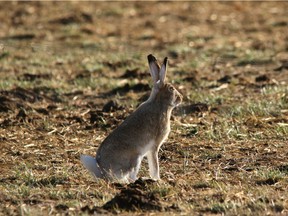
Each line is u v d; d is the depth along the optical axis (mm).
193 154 36000
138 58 65188
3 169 34344
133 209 27453
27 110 45656
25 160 35875
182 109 44719
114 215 26828
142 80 55000
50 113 45312
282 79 54812
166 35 79250
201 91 50500
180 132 40000
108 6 96062
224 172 33156
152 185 29922
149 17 90062
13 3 97000
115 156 30875
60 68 61438
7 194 29781
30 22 85750
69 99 50031
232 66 61969
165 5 97750
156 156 31875
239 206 27484
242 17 89688
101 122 42250
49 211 27562
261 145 37250
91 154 36812
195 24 86062
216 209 27266
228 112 44000
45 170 34062
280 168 33344
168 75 56969
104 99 49906
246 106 44844
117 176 30984
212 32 80812
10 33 79312
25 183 31609
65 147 38250
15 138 39875
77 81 55062
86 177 32438
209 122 41875
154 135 31703
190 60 64688
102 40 76125
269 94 48531
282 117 42188
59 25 84188
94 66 61344
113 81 54719
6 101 46562
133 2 99625
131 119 31531
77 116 44094
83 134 40688
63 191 30141
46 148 38062
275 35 78000
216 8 95875
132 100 48469
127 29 82750
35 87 52688
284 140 38094
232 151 36375
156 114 31797
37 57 65938
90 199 29188
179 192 29562
